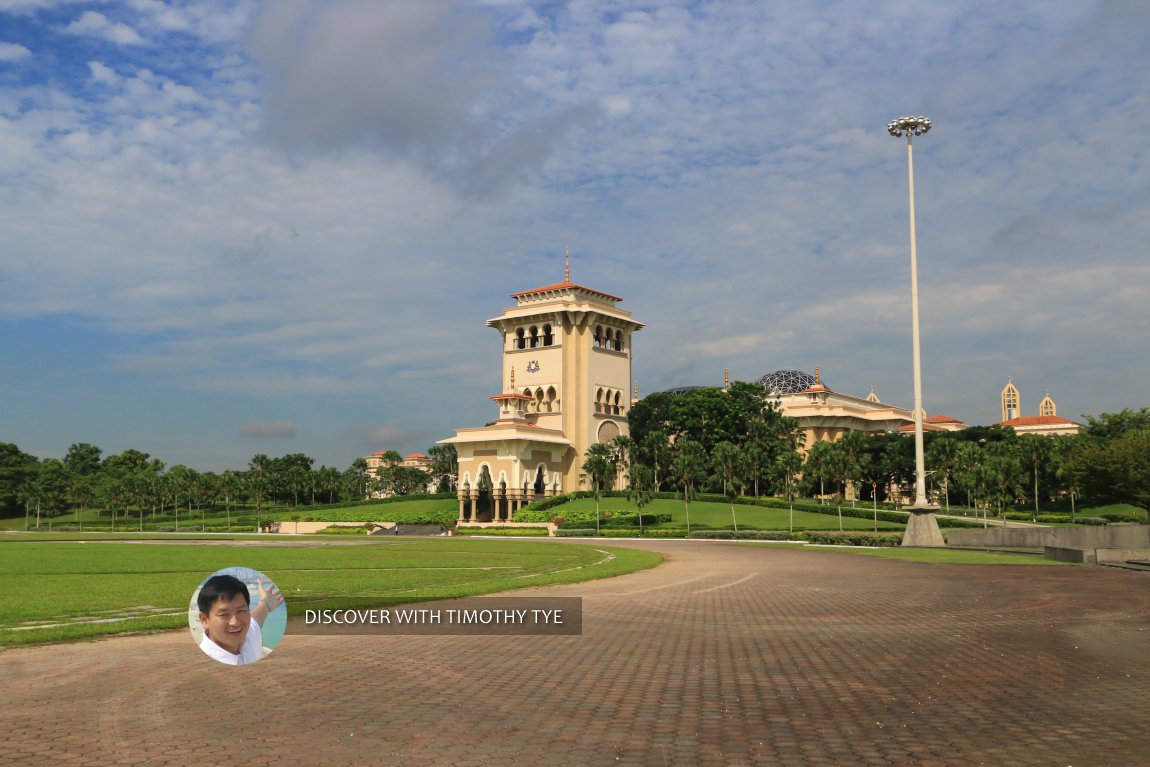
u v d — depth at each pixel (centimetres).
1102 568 4266
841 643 1898
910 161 6938
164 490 17262
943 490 12912
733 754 1048
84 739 1107
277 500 19450
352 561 4947
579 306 13612
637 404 14450
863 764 1007
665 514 10725
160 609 2564
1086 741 1102
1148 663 1644
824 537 7575
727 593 3025
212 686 1427
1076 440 11538
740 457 10812
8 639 1861
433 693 1381
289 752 1053
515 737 1120
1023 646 1847
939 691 1401
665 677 1515
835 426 15475
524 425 12750
